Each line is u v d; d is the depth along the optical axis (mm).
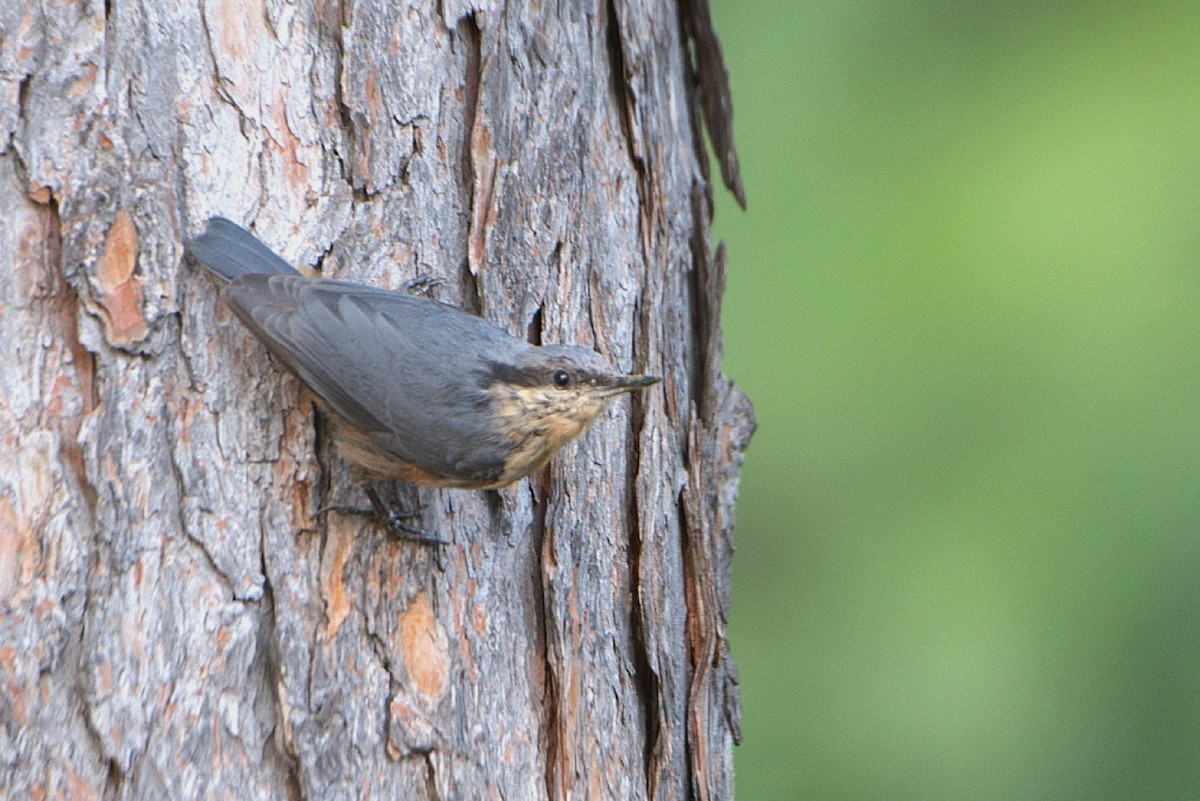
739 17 13742
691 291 10469
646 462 9273
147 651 7371
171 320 7770
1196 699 11438
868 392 12672
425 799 7891
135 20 7883
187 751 7355
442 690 8047
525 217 9016
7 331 7367
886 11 13539
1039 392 12219
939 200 12766
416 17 8695
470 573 8414
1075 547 11898
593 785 8586
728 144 11070
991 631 11875
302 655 7730
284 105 8305
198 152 8016
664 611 9117
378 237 8547
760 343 12922
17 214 7477
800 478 12828
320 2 8461
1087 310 12102
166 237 7824
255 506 7859
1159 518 11695
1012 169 12742
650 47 9977
